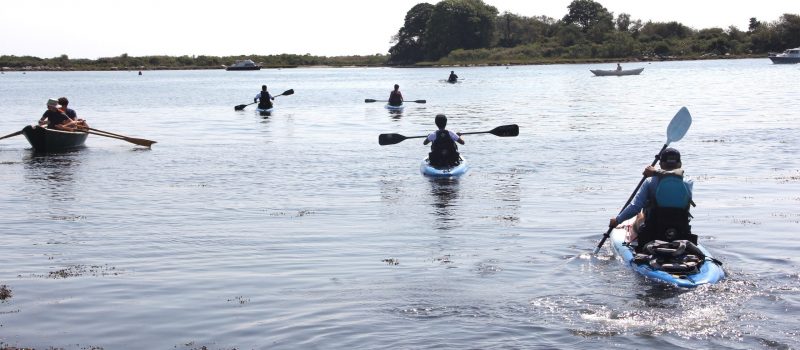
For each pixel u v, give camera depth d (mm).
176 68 186625
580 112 35969
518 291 9047
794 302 8438
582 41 156625
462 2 161875
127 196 15828
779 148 21344
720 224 12336
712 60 142625
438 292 9070
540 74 95062
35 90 69500
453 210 13992
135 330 8000
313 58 196250
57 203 15078
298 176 18281
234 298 8992
